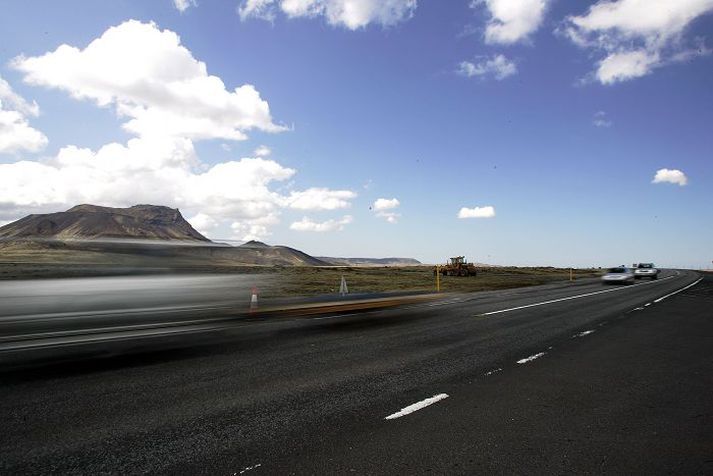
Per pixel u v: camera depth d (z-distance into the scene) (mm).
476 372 6164
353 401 4840
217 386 5352
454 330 9898
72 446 3623
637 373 6188
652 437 3943
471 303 16500
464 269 47844
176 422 4164
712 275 51906
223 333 8953
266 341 8258
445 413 4492
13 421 4152
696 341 8766
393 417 4355
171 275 7238
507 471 3264
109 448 3586
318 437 3840
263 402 4777
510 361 6867
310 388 5316
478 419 4332
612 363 6785
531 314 13078
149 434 3873
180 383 5453
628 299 18688
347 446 3660
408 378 5812
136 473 3174
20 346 7125
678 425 4238
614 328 10430
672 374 6152
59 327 6227
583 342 8562
